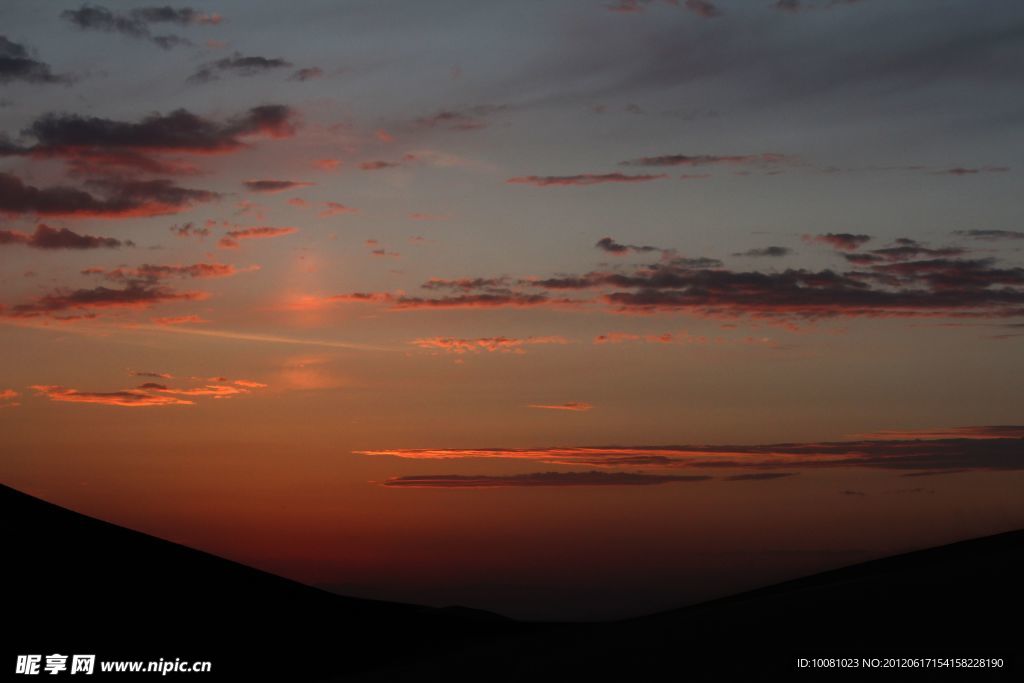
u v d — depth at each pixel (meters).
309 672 41.88
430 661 25.70
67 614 40.69
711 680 18.02
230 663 40.38
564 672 20.84
